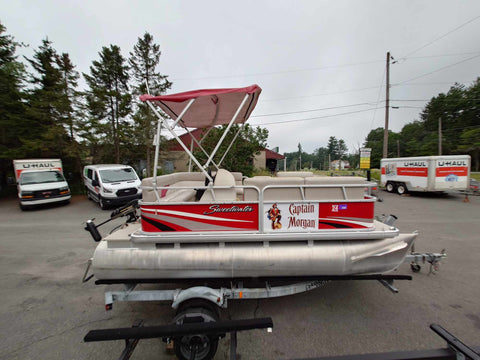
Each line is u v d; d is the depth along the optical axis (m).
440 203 9.27
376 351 2.20
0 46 12.75
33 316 2.84
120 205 9.35
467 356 1.47
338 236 2.41
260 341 2.36
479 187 11.12
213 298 2.17
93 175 9.80
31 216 8.29
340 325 2.55
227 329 1.75
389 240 2.51
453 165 9.89
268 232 2.42
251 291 2.42
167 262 2.29
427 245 4.76
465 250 4.50
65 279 3.76
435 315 2.69
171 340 2.05
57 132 12.62
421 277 3.54
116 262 2.33
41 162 10.47
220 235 2.35
